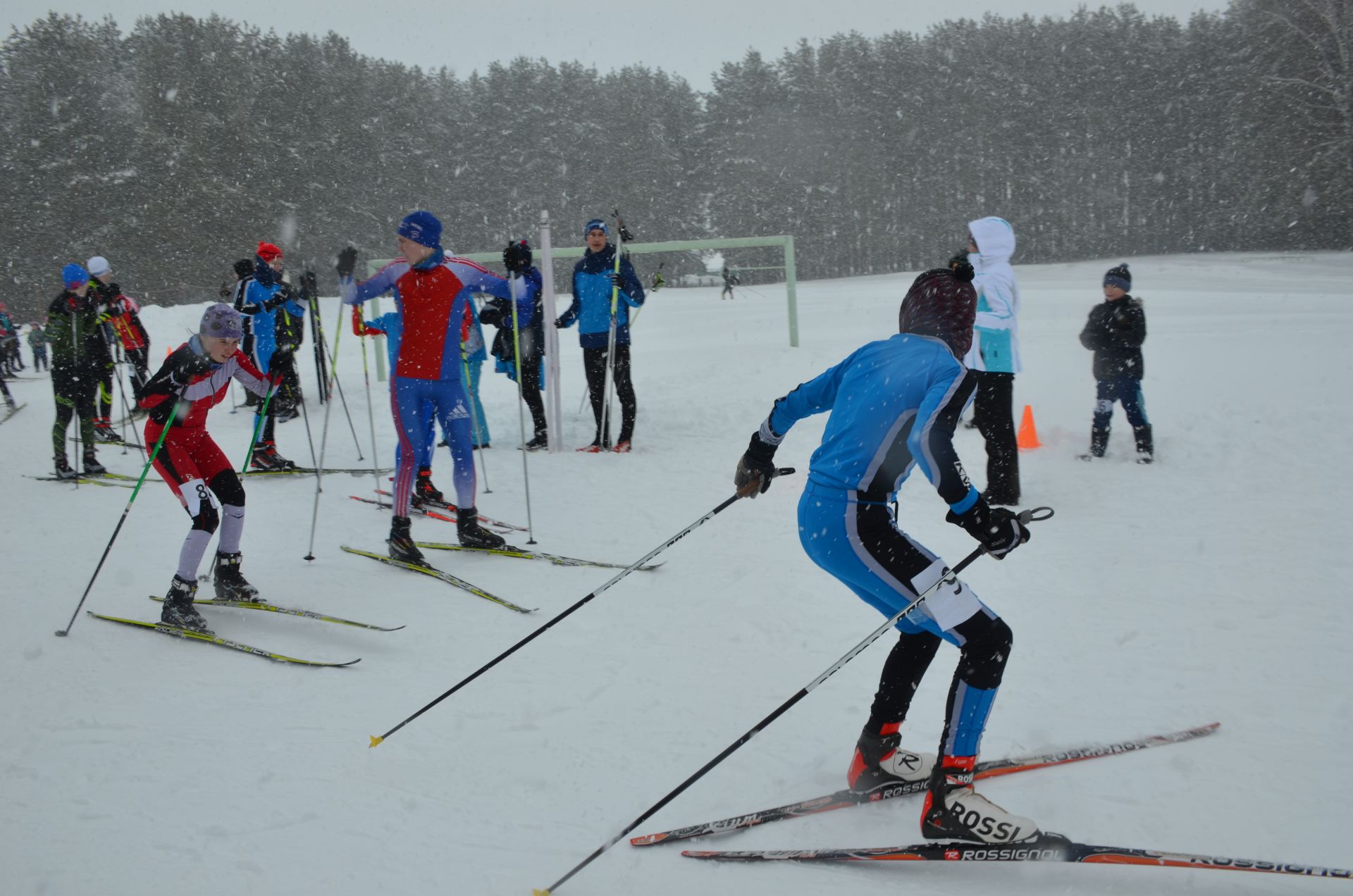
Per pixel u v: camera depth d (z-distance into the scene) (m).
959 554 4.85
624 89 60.88
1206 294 20.78
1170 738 2.82
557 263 54.94
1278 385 8.52
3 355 16.47
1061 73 60.38
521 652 3.72
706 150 65.81
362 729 3.06
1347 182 44.34
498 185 61.97
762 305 24.08
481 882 2.25
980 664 2.34
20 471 7.68
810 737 2.97
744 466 2.84
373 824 2.50
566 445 8.30
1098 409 6.86
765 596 4.29
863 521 2.45
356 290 4.79
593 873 2.29
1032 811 2.48
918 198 61.31
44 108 48.72
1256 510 5.34
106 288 8.76
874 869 2.29
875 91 61.97
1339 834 2.35
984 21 63.88
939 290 2.52
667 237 60.53
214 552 5.14
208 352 3.91
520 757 2.87
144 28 51.16
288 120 52.16
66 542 5.36
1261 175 47.72
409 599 4.37
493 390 11.49
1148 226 59.56
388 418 9.93
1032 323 15.75
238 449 8.24
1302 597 3.98
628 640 3.83
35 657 3.67
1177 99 58.06
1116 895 2.17
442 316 4.76
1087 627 3.78
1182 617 3.83
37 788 2.68
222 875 2.27
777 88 65.06
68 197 47.38
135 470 7.70
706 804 2.60
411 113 56.06
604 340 7.71
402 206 55.16
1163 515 5.36
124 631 3.96
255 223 48.19
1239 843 2.32
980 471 6.65
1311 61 45.97
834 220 61.78
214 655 3.70
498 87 61.94
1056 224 59.88
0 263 47.78
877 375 2.46
